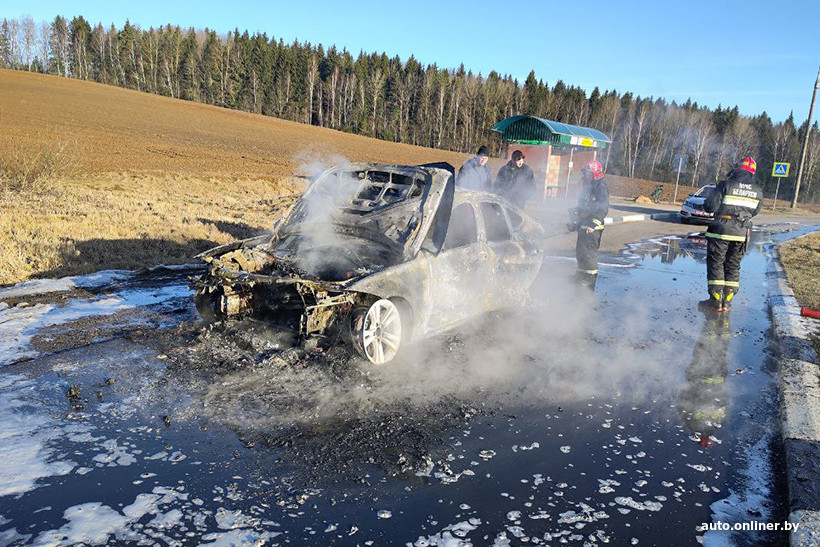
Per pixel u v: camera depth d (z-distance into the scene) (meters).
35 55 147.38
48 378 4.70
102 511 3.08
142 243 10.48
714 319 7.58
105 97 75.75
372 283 4.93
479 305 6.40
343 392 4.63
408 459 3.73
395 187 6.09
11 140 24.47
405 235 5.58
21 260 8.33
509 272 6.79
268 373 4.89
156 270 8.73
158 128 52.34
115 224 12.11
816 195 84.31
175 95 124.69
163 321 6.28
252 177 27.31
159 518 3.04
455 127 110.19
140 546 2.83
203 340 5.57
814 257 13.17
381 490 3.39
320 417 4.22
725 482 3.69
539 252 7.29
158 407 4.28
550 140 24.56
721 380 5.42
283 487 3.37
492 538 3.02
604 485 3.58
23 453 3.59
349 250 5.74
